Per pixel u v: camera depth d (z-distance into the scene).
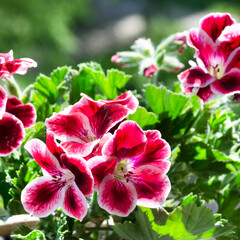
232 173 0.50
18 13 3.30
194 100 0.48
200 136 0.52
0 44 3.26
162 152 0.38
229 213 0.49
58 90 0.52
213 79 0.42
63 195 0.37
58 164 0.37
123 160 0.38
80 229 0.44
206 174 0.48
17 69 0.42
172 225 0.40
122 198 0.37
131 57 0.54
